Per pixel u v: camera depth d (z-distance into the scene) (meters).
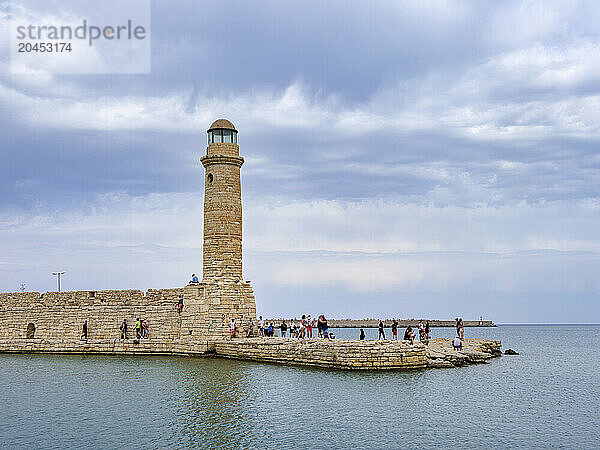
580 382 43.97
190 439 25.72
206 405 31.78
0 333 61.34
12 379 41.06
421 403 32.41
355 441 25.48
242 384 37.22
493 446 25.12
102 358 52.78
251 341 47.72
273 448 24.52
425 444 25.23
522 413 31.42
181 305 52.78
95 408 31.56
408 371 41.78
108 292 56.97
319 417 29.20
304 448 24.52
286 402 32.19
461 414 30.50
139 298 55.38
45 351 57.56
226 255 51.97
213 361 47.97
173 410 30.78
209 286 51.00
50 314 59.16
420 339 54.06
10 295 61.56
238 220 53.06
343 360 41.31
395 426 27.83
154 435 26.33
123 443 25.20
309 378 38.81
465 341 67.75
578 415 31.16
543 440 26.09
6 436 26.33
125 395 34.78
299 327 56.38
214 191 52.50
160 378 40.22
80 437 26.14
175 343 52.19
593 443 25.61
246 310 52.19
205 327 50.56
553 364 58.62
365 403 32.09
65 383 39.19
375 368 41.28
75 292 58.34
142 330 54.50
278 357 45.59
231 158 52.66
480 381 40.88
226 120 54.38
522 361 59.16
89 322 57.28
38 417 29.72
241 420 28.66
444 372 43.28
